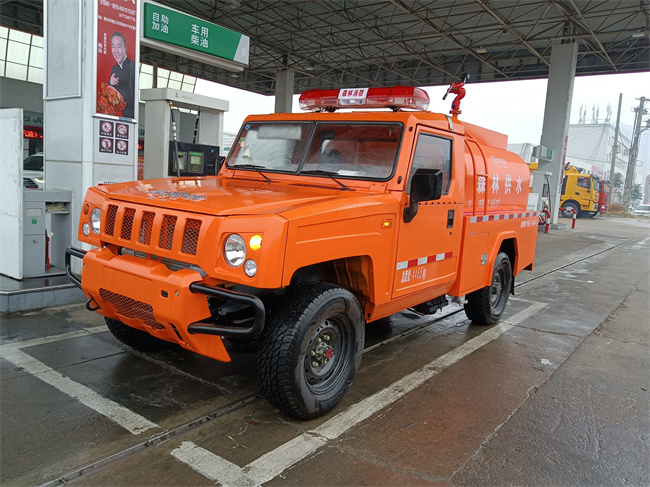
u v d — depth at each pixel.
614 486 2.91
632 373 4.80
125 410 3.45
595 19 18.73
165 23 7.48
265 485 2.72
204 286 2.99
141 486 2.65
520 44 21.75
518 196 6.60
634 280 10.09
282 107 26.75
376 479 2.84
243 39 8.83
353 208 3.42
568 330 6.20
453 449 3.22
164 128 9.75
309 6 19.11
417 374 4.49
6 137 5.57
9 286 5.53
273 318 3.26
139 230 3.36
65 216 6.29
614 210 42.72
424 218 4.24
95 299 3.65
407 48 22.92
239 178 4.52
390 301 4.02
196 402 3.64
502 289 6.46
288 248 2.94
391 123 4.00
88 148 6.09
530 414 3.80
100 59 6.03
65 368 4.07
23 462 2.79
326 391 3.53
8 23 20.78
